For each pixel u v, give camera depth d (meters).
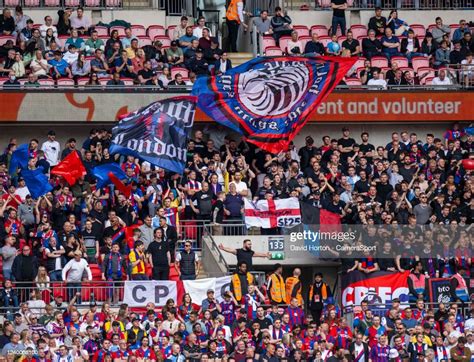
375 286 62.72
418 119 73.56
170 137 64.44
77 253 60.03
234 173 66.81
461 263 63.66
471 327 60.12
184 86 71.75
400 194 65.56
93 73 72.19
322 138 73.81
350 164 67.38
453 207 65.44
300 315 59.41
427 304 62.12
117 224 62.12
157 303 59.75
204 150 68.88
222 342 56.81
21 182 64.31
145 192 65.00
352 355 58.41
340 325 59.09
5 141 72.06
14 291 59.25
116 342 56.00
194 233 65.19
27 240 62.72
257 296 60.19
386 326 59.31
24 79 72.00
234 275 60.34
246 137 68.19
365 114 73.06
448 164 69.69
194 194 65.50
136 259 60.62
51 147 69.06
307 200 65.56
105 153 66.62
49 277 60.69
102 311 57.09
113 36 73.19
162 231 61.44
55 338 55.72
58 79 72.06
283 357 56.78
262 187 65.50
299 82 68.75
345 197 65.94
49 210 63.44
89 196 63.31
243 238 64.56
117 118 71.31
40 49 73.12
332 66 69.12
